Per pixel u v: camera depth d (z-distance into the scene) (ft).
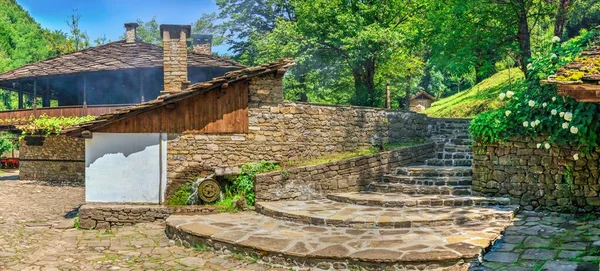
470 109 67.92
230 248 24.44
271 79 38.63
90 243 28.53
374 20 67.41
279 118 38.75
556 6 47.39
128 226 33.42
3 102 159.02
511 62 56.49
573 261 19.19
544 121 27.99
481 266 19.86
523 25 45.73
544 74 29.19
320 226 27.25
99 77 68.69
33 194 52.08
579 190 27.09
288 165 38.09
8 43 193.26
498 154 30.81
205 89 36.76
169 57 49.60
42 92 74.64
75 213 39.68
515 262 19.94
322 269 21.42
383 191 35.68
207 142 37.29
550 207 28.27
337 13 65.00
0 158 102.32
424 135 50.03
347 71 75.66
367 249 21.79
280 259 22.36
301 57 64.18
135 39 70.79
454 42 47.60
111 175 36.01
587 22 65.05
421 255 20.45
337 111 42.09
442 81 127.75
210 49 74.69
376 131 44.96
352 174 37.14
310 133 40.22
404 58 74.43
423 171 37.06
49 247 27.53
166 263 23.70
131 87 68.59
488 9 45.88
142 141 36.29
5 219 36.50
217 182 35.91
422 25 60.18
